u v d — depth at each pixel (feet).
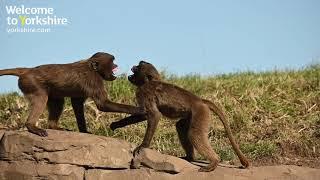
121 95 65.82
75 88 46.88
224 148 54.75
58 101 48.44
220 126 59.57
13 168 45.21
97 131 59.77
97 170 44.37
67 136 44.98
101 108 47.34
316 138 57.52
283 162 53.57
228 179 43.39
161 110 46.14
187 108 45.03
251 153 54.60
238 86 68.64
